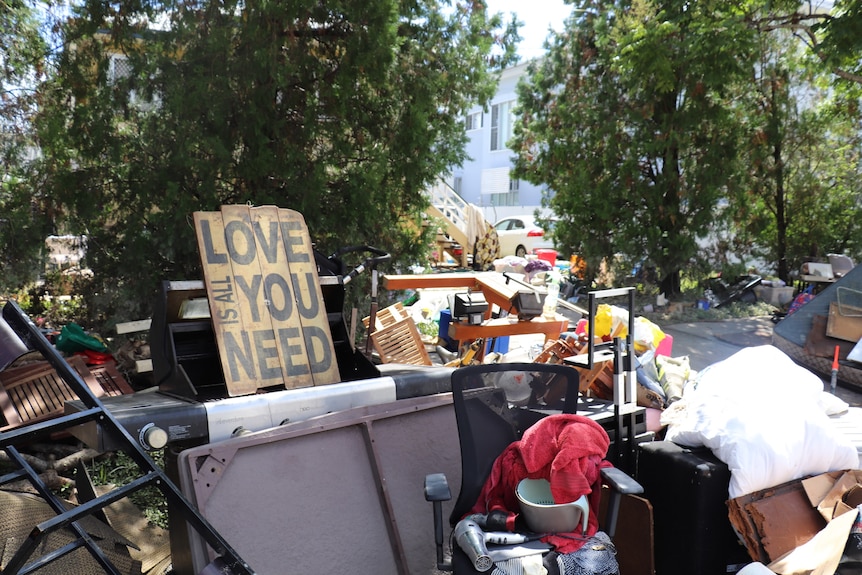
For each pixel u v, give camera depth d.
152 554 3.60
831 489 3.53
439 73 7.75
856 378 6.33
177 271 7.31
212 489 3.10
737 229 12.16
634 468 4.04
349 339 4.58
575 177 11.65
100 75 6.94
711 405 3.74
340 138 7.61
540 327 4.89
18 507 3.17
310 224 7.36
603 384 4.75
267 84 7.03
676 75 10.71
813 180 12.31
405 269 8.26
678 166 11.50
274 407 3.62
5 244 6.99
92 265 7.30
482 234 15.98
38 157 7.39
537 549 2.71
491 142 25.17
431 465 3.75
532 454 2.87
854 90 10.87
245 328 4.08
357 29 7.09
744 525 3.36
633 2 10.73
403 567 3.41
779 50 11.73
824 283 11.01
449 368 4.41
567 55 11.81
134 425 3.21
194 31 6.88
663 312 11.09
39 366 5.04
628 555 3.55
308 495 3.33
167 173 7.04
